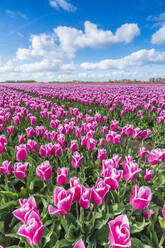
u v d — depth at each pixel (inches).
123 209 86.0
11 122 227.9
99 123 259.9
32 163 127.9
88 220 84.8
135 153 167.3
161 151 100.4
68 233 72.7
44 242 74.9
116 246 43.9
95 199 62.4
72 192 58.9
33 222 49.4
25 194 103.5
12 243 83.9
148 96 516.4
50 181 113.6
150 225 81.6
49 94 585.6
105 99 407.8
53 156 143.8
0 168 98.0
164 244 83.9
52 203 94.3
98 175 119.6
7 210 100.7
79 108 362.0
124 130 149.4
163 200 103.1
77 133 149.3
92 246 75.0
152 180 120.3
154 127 246.1
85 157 147.6
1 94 613.0
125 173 81.0
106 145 167.5
